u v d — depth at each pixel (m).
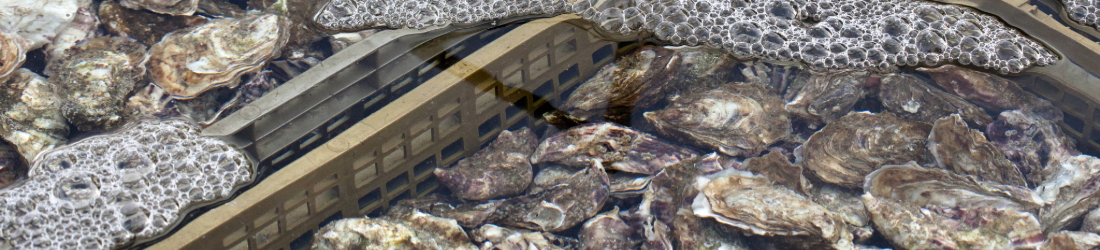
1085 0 2.65
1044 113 2.24
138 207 2.02
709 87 2.35
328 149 2.04
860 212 1.99
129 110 2.21
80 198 2.02
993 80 2.35
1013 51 2.45
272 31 2.36
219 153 2.10
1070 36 2.51
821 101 2.30
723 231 1.91
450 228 1.96
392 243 1.92
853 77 2.39
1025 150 2.13
